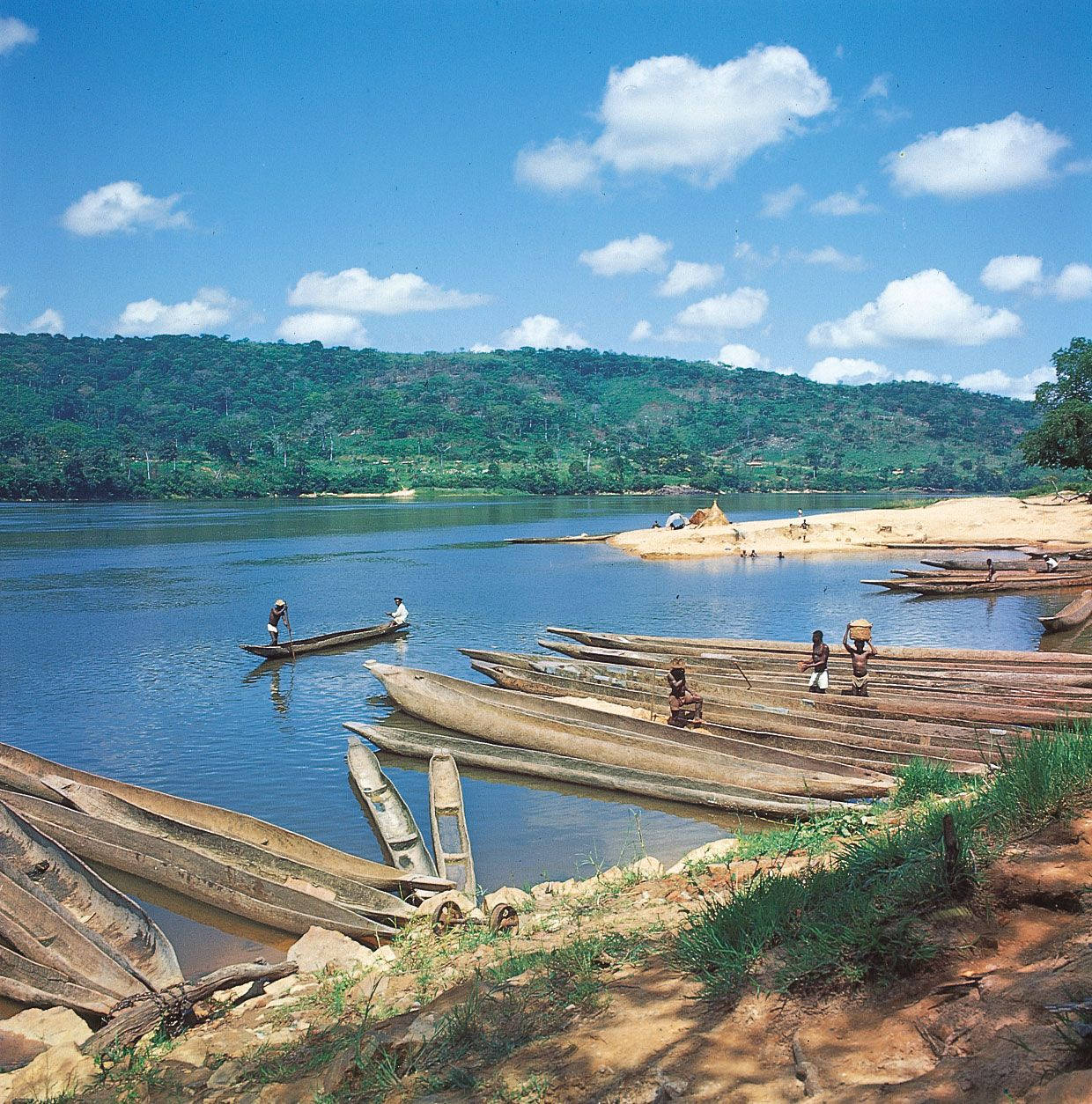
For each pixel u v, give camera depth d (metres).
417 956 8.52
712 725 17.58
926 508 68.06
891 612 34.19
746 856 9.45
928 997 4.29
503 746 17.66
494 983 6.26
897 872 5.42
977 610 34.31
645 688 21.12
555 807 14.72
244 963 8.89
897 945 4.63
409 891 11.30
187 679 25.33
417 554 61.34
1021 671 21.56
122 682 24.95
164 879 11.81
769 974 4.92
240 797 15.66
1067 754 6.49
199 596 42.16
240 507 139.75
